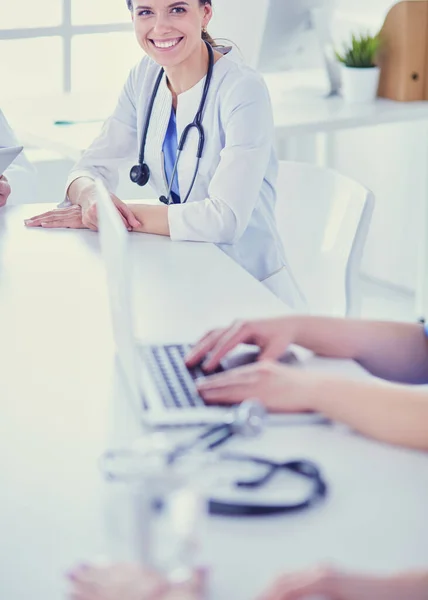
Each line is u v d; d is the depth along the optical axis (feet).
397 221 13.67
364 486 3.90
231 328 5.07
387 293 13.79
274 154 7.97
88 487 3.92
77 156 9.75
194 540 3.00
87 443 4.27
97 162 8.46
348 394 4.36
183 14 7.48
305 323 5.16
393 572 3.29
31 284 6.29
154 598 3.00
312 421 4.41
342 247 7.68
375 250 14.11
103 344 5.37
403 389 4.35
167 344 5.25
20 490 3.91
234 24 11.95
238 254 7.73
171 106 7.91
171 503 2.99
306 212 8.06
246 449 4.16
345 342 5.19
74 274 6.50
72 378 4.93
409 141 13.19
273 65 11.96
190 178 7.86
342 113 10.85
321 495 3.78
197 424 4.38
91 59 13.09
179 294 6.13
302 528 3.61
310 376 4.53
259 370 4.60
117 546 3.52
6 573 3.38
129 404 4.63
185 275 6.50
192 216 7.30
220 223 7.26
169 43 7.50
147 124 8.09
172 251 7.03
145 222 7.41
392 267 13.92
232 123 7.50
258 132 7.50
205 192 7.89
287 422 4.40
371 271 14.25
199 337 5.43
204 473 3.91
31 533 3.62
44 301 6.01
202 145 7.74
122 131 8.48
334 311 7.76
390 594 3.20
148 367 4.95
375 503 3.78
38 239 7.26
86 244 7.16
